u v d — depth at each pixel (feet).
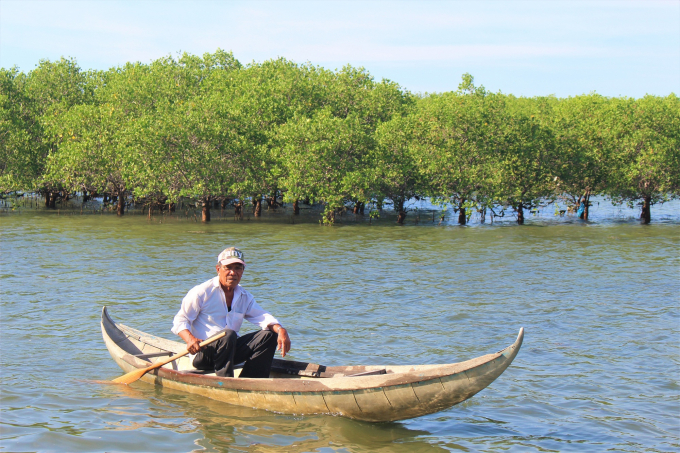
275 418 22.77
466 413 23.95
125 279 52.39
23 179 117.60
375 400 21.72
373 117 147.84
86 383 26.25
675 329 37.58
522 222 116.06
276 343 24.95
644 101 126.00
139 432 21.18
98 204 141.69
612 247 79.87
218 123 110.83
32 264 59.41
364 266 62.34
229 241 82.53
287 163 109.60
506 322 39.14
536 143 117.08
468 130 113.19
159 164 107.86
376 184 110.32
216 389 24.38
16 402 23.72
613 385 27.32
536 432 22.21
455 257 69.62
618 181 117.08
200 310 24.75
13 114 128.36
